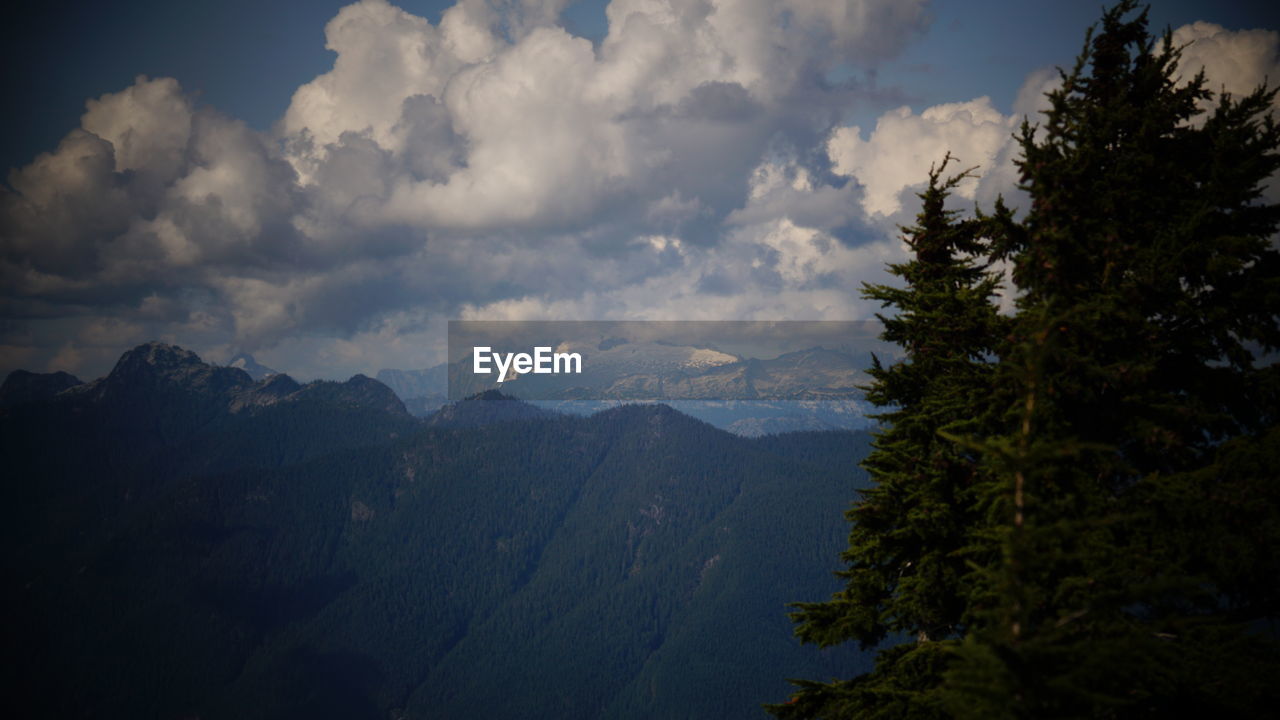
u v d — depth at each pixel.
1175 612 14.19
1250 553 15.05
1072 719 10.71
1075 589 13.05
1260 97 17.92
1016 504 11.98
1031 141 17.70
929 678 17.59
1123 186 17.97
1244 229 18.33
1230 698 13.55
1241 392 18.27
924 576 18.73
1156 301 17.69
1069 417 17.22
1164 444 16.98
